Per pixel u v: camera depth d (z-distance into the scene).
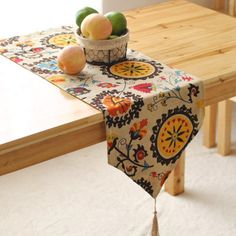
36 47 1.90
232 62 1.78
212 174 2.73
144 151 1.58
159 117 1.58
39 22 2.70
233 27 2.11
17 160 1.38
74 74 1.68
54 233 2.36
